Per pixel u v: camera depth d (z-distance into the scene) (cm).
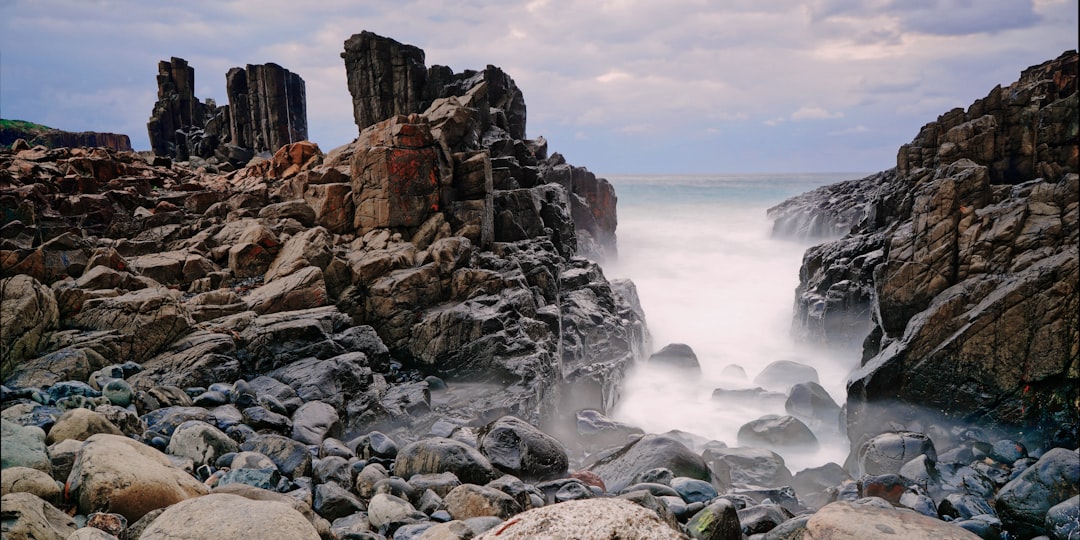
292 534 529
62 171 2409
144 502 623
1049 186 1458
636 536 374
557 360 1628
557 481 971
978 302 1380
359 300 1591
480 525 702
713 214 5828
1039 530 881
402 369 1540
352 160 1912
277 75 4216
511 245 2027
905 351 1400
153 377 1148
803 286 2527
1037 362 1288
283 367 1300
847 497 1111
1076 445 1218
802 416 1667
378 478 884
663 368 2091
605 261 3384
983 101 1983
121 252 1825
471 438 1125
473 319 1531
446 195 1944
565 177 3222
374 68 3228
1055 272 1277
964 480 1130
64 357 1090
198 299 1451
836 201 4100
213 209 2153
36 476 613
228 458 852
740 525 805
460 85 3156
